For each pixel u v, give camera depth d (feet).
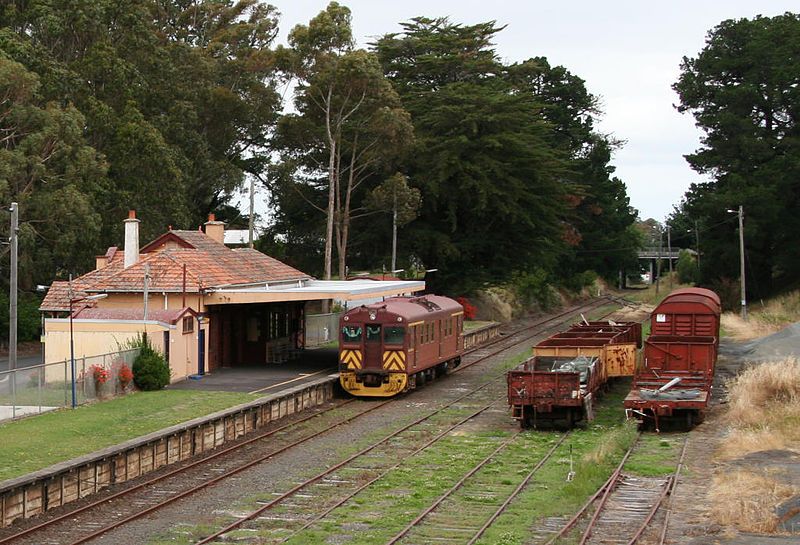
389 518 60.59
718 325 122.62
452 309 142.82
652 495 66.59
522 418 95.91
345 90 196.75
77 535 58.39
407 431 95.25
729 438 84.28
